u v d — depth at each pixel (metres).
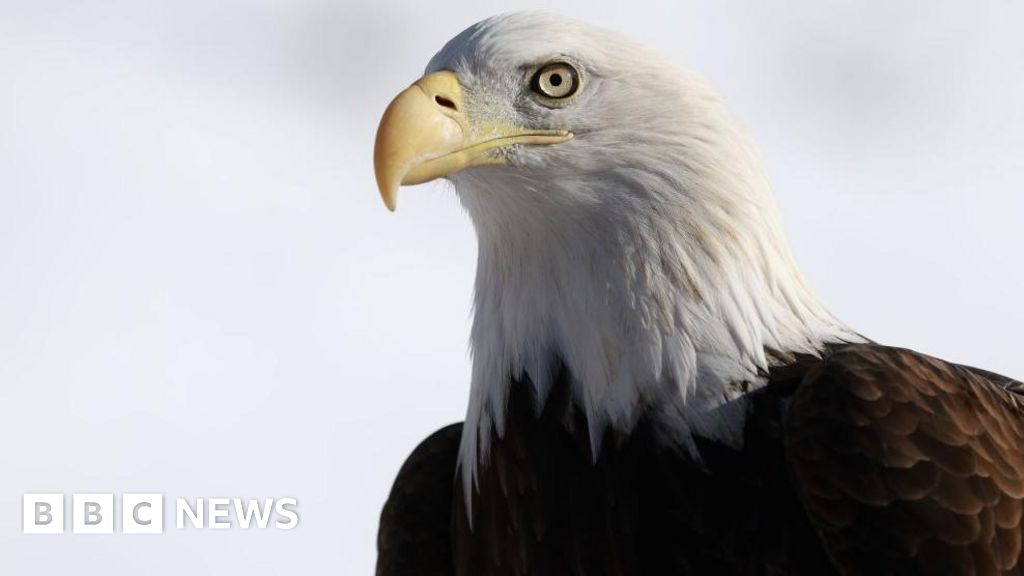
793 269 11.68
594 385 11.36
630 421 11.26
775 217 11.62
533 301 11.60
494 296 11.81
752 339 11.30
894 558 10.52
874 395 10.78
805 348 11.45
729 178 11.46
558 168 11.47
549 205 11.49
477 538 11.77
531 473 11.48
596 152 11.45
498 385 11.71
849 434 10.67
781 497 10.94
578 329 11.44
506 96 11.62
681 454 11.12
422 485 12.48
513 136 11.56
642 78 11.57
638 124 11.48
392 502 12.51
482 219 11.79
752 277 11.40
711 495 11.02
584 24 11.85
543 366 11.55
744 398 11.16
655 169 11.41
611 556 11.20
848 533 10.59
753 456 11.04
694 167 11.41
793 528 10.90
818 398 10.83
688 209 11.36
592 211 11.44
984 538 10.54
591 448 11.32
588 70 11.59
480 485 11.77
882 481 10.58
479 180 11.61
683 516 11.05
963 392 11.07
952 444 10.70
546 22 11.80
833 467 10.64
